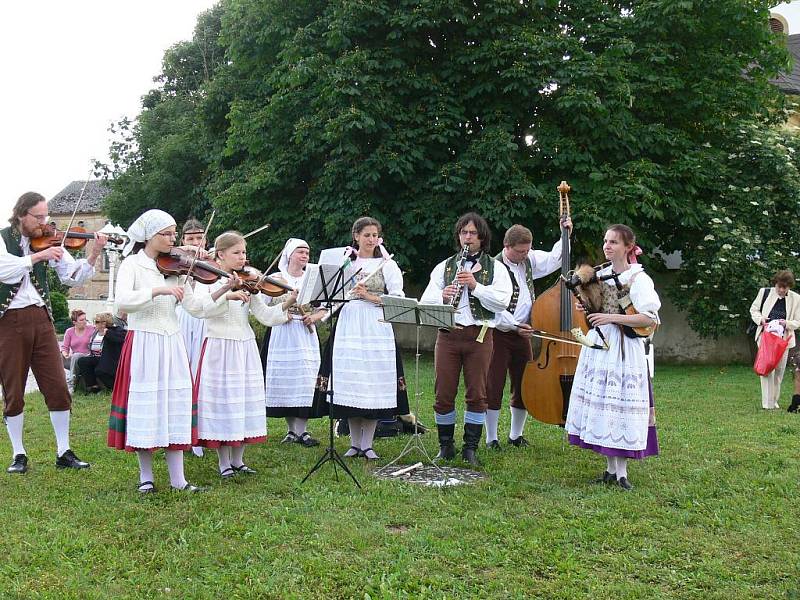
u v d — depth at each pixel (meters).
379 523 4.36
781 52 14.93
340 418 5.85
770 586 3.58
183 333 6.42
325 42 13.53
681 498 4.94
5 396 5.60
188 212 19.86
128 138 23.17
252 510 4.58
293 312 6.60
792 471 5.63
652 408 5.41
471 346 5.89
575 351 6.21
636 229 13.26
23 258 5.43
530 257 6.82
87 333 10.93
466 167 12.46
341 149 12.32
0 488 5.07
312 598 3.39
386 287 5.97
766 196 14.20
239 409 5.31
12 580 3.51
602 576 3.69
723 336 15.98
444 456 6.02
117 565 3.72
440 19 12.77
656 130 13.16
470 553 3.91
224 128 16.97
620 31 13.60
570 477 5.50
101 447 6.46
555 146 12.64
